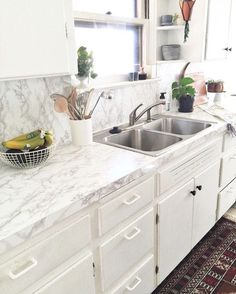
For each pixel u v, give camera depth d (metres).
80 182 1.12
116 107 1.96
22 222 0.86
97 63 1.85
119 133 1.83
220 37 2.56
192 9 2.19
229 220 2.41
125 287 1.35
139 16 2.08
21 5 1.04
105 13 1.83
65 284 1.02
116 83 1.94
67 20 1.23
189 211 1.75
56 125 1.56
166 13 2.29
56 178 1.16
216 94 2.76
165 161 1.41
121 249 1.27
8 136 1.36
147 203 1.37
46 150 1.27
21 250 0.86
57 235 0.96
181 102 2.34
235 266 1.89
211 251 2.04
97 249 1.15
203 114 2.25
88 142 1.59
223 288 1.72
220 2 2.39
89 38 1.77
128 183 1.21
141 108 2.17
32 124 1.45
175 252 1.72
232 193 2.39
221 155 2.04
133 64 2.14
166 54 2.30
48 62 1.18
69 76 1.57
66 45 1.23
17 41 1.06
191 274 1.84
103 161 1.33
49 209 0.93
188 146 1.57
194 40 2.29
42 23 1.12
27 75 1.13
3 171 1.26
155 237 1.51
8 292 0.85
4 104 1.32
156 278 1.61
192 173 1.70
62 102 1.47
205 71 2.94
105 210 1.12
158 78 2.25
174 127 2.19
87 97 1.57
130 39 2.06
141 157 1.37
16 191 1.07
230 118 2.06
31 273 0.90
